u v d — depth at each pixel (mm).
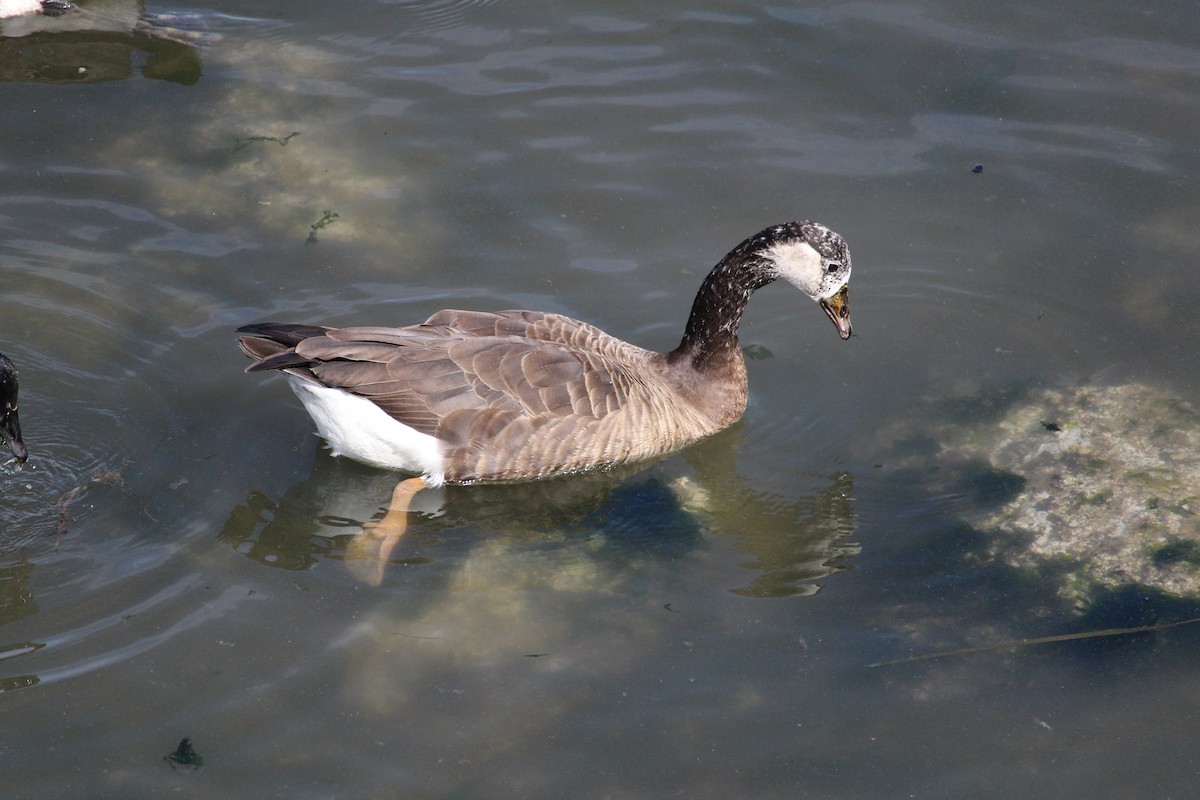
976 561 8945
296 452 9867
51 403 9969
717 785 7250
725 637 8312
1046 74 13430
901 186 12375
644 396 9906
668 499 9711
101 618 8203
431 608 8484
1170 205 12094
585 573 8906
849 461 10031
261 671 7887
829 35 14062
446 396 9383
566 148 12797
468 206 12172
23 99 12945
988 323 11234
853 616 8484
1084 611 8453
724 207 12180
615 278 11516
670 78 13586
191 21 14234
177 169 12344
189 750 7332
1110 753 7449
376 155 12648
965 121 13000
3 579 8461
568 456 9672
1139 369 10711
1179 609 8445
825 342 11305
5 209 11711
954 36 13953
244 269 11336
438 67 13734
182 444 9773
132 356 10469
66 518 9008
